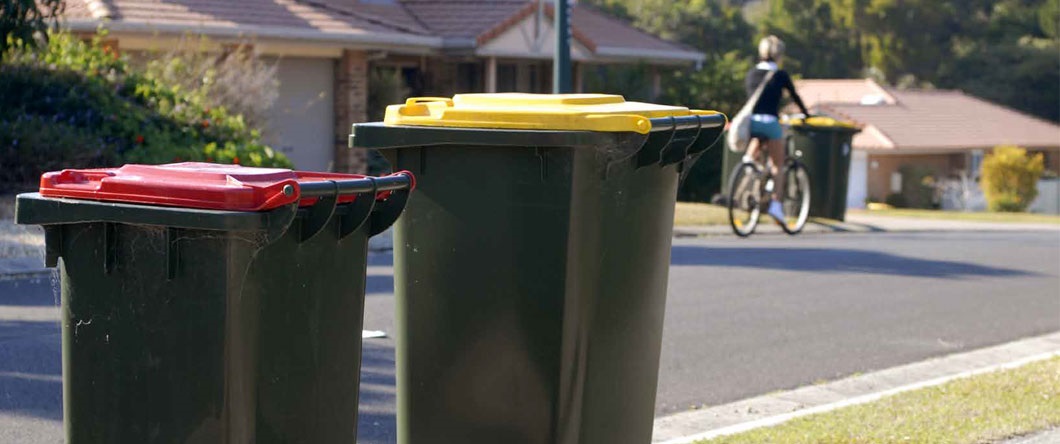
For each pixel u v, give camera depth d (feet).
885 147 143.74
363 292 12.28
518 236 13.71
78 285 11.11
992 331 30.68
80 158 44.42
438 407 14.24
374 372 23.62
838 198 58.90
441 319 14.12
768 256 42.86
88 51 50.78
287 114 66.49
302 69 67.31
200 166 11.71
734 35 187.83
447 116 13.80
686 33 184.14
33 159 43.42
